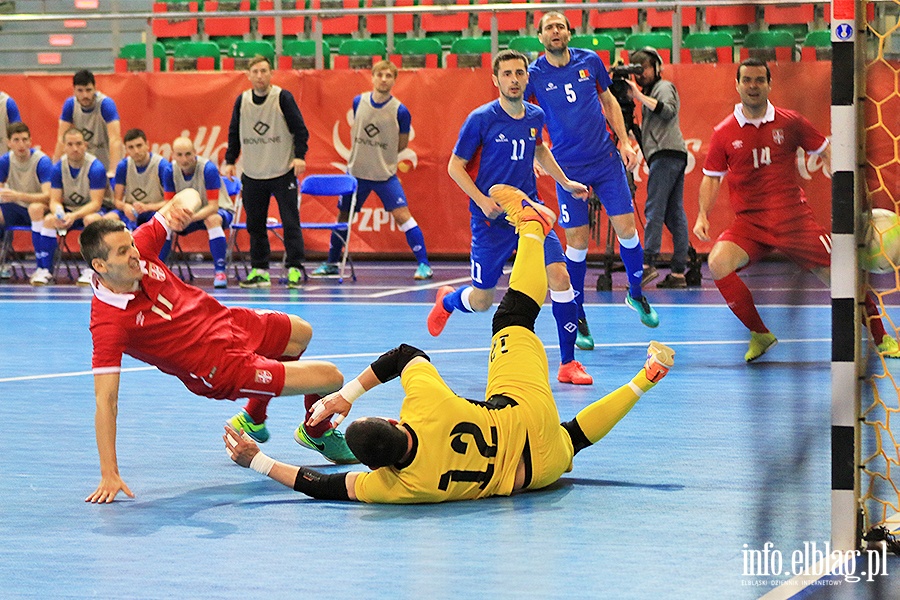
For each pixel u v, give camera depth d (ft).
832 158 15.88
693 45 63.82
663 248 59.82
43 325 43.11
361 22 73.15
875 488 18.44
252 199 54.19
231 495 20.03
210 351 20.17
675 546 16.62
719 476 20.70
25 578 15.52
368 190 57.47
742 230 32.63
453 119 61.72
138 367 34.35
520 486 19.76
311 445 22.21
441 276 58.59
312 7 73.61
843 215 15.85
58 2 80.89
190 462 22.49
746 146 32.12
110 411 19.69
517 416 19.53
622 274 59.26
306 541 17.13
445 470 18.92
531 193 30.22
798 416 25.62
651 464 21.68
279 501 19.60
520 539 17.07
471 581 15.16
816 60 57.11
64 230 57.67
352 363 33.04
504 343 20.31
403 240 63.77
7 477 21.34
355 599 14.53
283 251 67.77
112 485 19.66
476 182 29.99
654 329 39.70
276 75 63.16
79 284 57.21
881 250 17.52
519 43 65.31
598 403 20.76
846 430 16.14
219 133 63.82
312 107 63.00
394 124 56.24
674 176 50.65
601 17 68.54
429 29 71.77
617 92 44.80
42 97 65.51
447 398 19.16
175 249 59.06
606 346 36.24
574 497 19.49
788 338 36.99
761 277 50.98
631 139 56.95
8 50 79.82
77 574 15.67
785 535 17.02
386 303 47.75
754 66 30.91
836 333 16.06
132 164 54.90
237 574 15.60
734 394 28.27
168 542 17.17
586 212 34.58
